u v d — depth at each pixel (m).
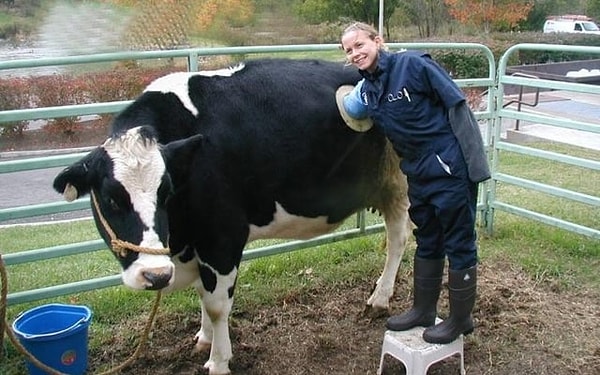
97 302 4.79
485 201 6.20
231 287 3.81
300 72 4.01
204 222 3.60
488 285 5.05
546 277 5.22
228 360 3.92
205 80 3.74
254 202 3.83
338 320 4.62
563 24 27.52
